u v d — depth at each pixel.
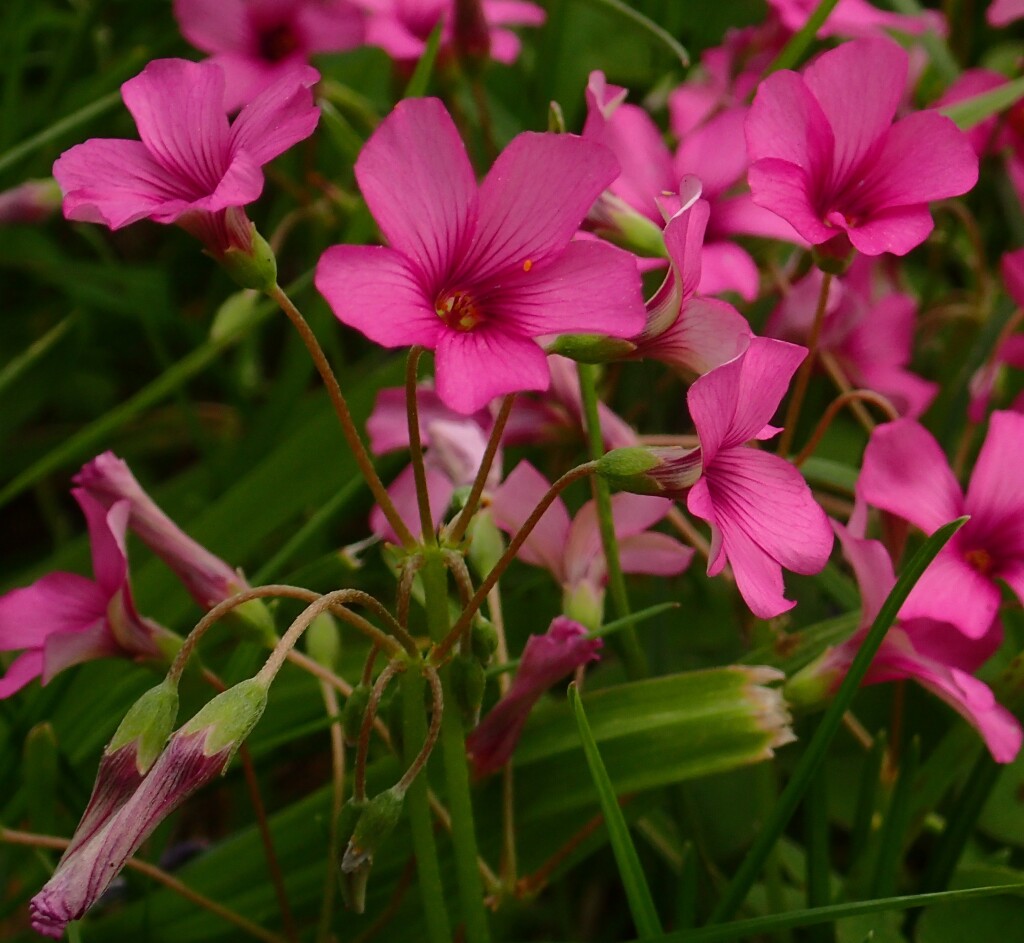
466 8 0.23
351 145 0.23
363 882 0.16
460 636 0.17
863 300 0.23
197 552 0.18
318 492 0.22
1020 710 0.21
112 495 0.18
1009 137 0.24
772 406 0.16
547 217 0.16
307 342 0.17
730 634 0.22
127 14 0.31
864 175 0.18
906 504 0.19
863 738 0.20
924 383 0.22
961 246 0.29
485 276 0.16
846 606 0.21
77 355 0.28
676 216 0.16
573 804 0.19
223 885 0.20
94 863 0.15
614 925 0.22
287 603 0.23
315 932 0.20
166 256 0.31
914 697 0.21
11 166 0.26
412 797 0.17
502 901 0.19
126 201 0.16
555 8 0.28
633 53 0.30
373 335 0.15
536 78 0.29
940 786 0.19
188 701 0.21
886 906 0.17
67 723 0.21
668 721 0.19
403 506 0.20
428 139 0.16
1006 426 0.19
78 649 0.18
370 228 0.22
